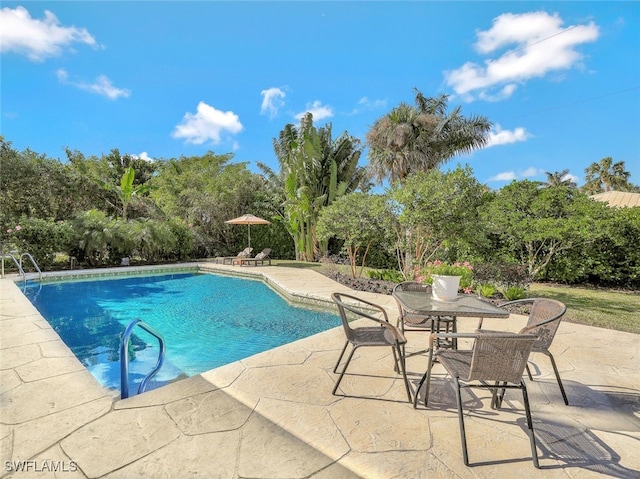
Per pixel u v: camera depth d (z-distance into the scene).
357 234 8.77
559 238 7.01
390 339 2.88
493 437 2.19
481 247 7.98
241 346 4.82
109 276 11.13
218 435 2.16
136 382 3.54
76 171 14.56
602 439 2.19
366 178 16.28
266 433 2.19
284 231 16.84
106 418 2.34
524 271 6.78
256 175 18.38
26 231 10.62
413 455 1.99
